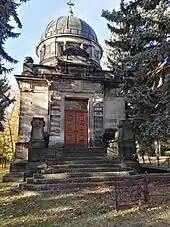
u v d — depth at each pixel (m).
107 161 14.03
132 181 11.02
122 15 13.62
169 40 10.99
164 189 9.95
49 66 20.75
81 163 13.81
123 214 6.79
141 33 11.60
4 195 10.45
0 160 35.44
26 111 18.84
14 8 13.45
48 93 19.34
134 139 14.11
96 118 19.38
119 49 16.55
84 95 19.64
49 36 26.48
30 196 9.87
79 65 20.78
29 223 6.46
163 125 10.23
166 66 11.38
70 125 19.66
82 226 6.02
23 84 19.28
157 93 11.16
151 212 6.83
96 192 9.95
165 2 10.91
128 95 12.57
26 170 13.11
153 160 26.11
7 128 39.56
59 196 9.59
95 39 28.03
